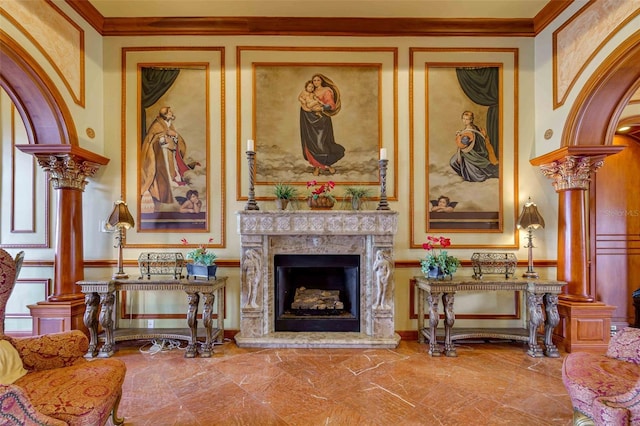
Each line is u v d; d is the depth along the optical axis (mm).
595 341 3168
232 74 3736
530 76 3736
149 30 3701
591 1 3045
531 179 3713
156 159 3715
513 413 2164
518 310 3641
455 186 3730
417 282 3482
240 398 2342
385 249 3369
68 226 3344
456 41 3750
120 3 3420
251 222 3381
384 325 3359
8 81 2936
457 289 3162
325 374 2711
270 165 3729
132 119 3715
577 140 3238
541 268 3666
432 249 3518
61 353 1860
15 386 1396
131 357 3098
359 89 3758
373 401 2301
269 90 3746
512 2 3426
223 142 3727
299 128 3748
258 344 3303
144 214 3697
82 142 3430
